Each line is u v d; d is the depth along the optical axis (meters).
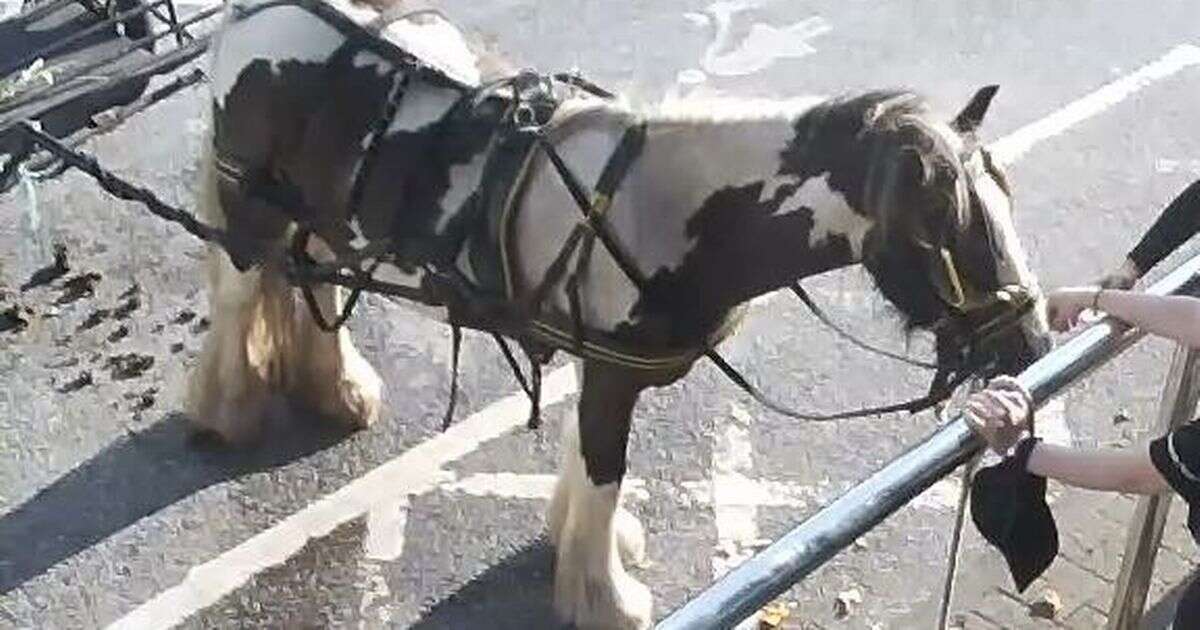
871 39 7.88
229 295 5.00
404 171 4.16
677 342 3.99
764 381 5.72
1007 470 2.44
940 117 3.57
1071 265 6.46
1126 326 2.55
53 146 4.68
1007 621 4.38
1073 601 4.43
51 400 5.43
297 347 5.20
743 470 5.32
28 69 5.23
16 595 4.73
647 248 3.83
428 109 4.17
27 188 5.72
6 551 4.87
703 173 3.77
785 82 7.49
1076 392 5.67
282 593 4.78
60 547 4.89
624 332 3.96
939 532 4.99
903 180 3.42
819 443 5.44
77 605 4.71
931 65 7.69
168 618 4.68
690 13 8.01
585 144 3.90
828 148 3.60
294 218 4.48
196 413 5.22
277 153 4.45
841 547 1.94
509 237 4.00
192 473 5.17
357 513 5.05
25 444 5.25
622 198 3.83
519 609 4.74
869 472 5.33
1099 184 6.93
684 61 7.61
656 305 3.90
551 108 4.04
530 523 5.04
